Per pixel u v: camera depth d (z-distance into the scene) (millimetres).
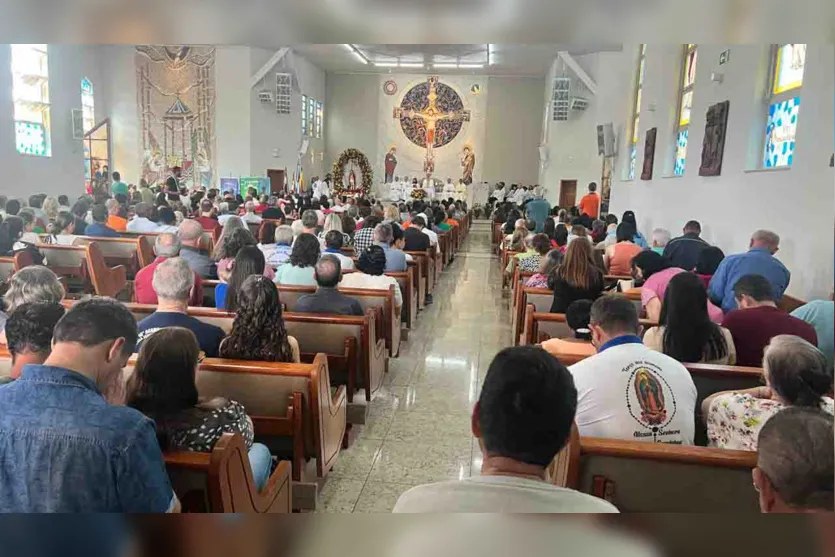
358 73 23219
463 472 3068
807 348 1799
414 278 6250
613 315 2064
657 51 9633
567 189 18484
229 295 3203
